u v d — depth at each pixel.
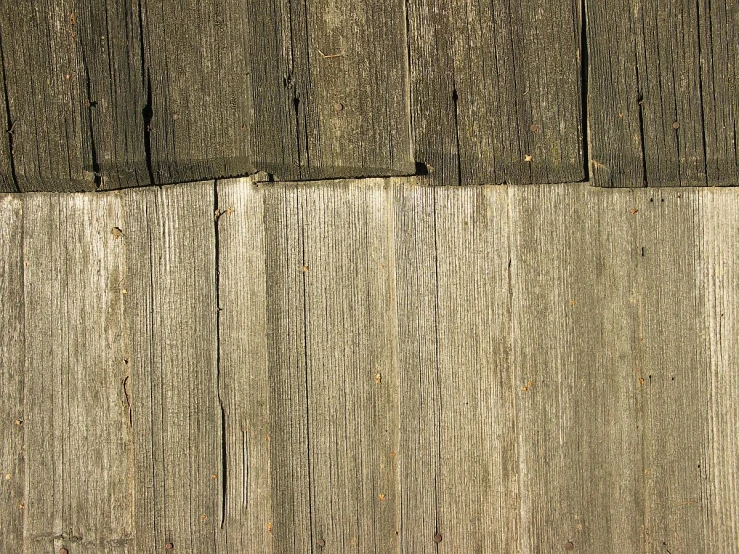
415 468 0.57
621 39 0.57
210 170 0.57
